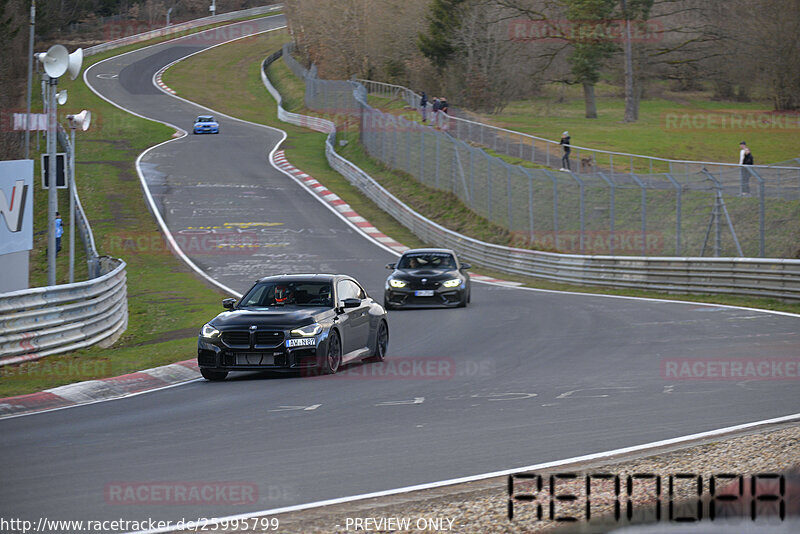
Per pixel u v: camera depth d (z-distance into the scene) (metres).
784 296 51.09
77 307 36.72
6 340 31.92
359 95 148.50
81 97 197.75
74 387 27.33
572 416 21.33
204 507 13.76
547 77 174.62
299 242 86.38
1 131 112.69
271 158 136.12
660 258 59.94
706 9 169.25
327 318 29.50
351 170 118.44
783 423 19.70
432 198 102.56
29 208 42.19
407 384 26.97
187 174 121.00
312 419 21.55
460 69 168.88
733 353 31.72
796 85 166.00
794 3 163.00
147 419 22.05
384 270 73.56
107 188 110.25
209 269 73.69
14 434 20.45
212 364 28.56
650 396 23.94
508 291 63.94
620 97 198.25
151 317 50.97
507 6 162.75
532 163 104.38
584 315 46.78
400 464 16.64
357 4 191.88
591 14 154.88
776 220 68.75
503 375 28.38
